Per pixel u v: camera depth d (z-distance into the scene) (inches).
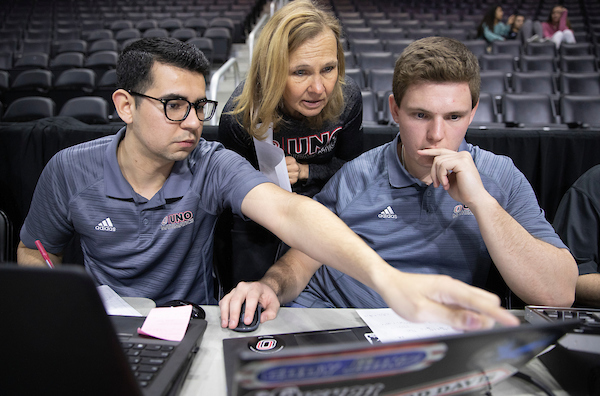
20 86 175.2
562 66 196.5
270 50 44.2
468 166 34.2
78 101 125.7
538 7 329.7
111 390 18.7
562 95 139.9
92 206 39.2
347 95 55.9
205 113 36.0
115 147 39.0
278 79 44.8
